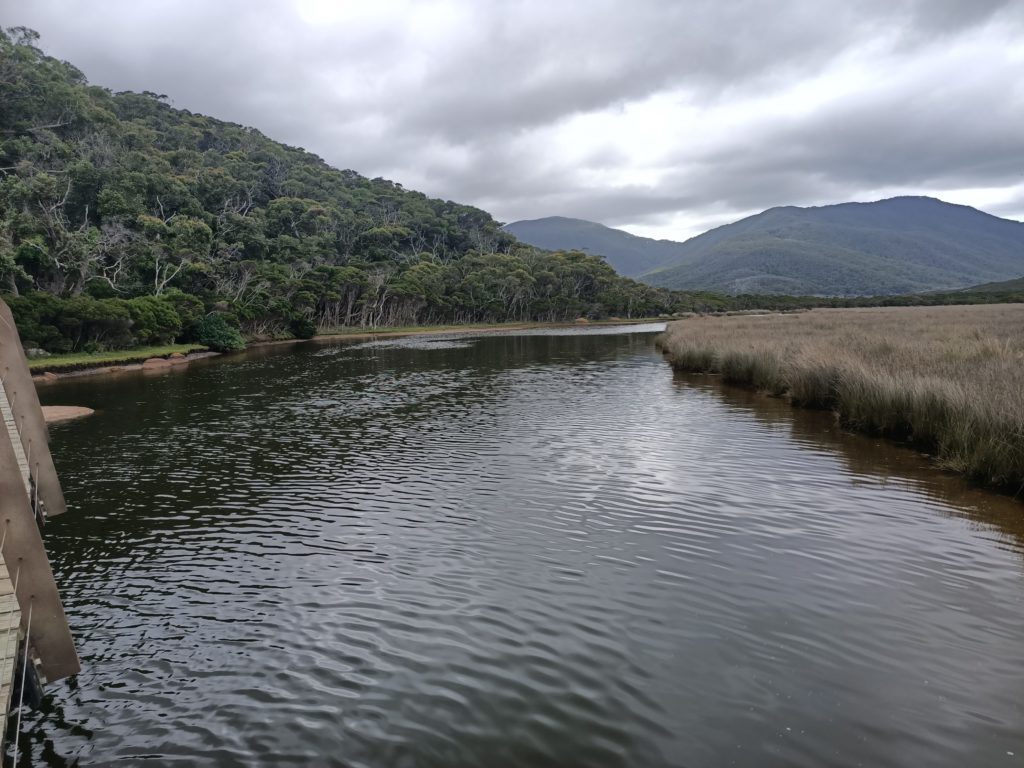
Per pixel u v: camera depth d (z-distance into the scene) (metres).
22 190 52.00
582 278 118.19
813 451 12.07
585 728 4.45
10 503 4.79
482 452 12.98
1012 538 7.55
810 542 7.65
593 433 14.49
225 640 5.86
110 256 59.66
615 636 5.66
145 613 6.43
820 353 18.66
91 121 80.06
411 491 10.37
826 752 4.09
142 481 11.45
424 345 53.66
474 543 8.00
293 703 4.88
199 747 4.43
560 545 7.84
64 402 22.31
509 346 50.22
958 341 21.06
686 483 10.28
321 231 105.19
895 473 10.42
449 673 5.18
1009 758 3.98
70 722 4.75
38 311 36.16
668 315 119.50
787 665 5.11
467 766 4.12
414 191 167.75
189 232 67.94
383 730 4.52
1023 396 10.37
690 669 5.10
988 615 5.79
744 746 4.19
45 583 4.91
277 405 20.41
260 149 138.62
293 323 65.44
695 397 19.38
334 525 8.84
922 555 7.14
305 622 6.13
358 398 21.67
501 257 112.94
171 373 32.72
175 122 135.88
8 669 4.03
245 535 8.58
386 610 6.29
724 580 6.71
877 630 5.59
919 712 4.46
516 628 5.85
